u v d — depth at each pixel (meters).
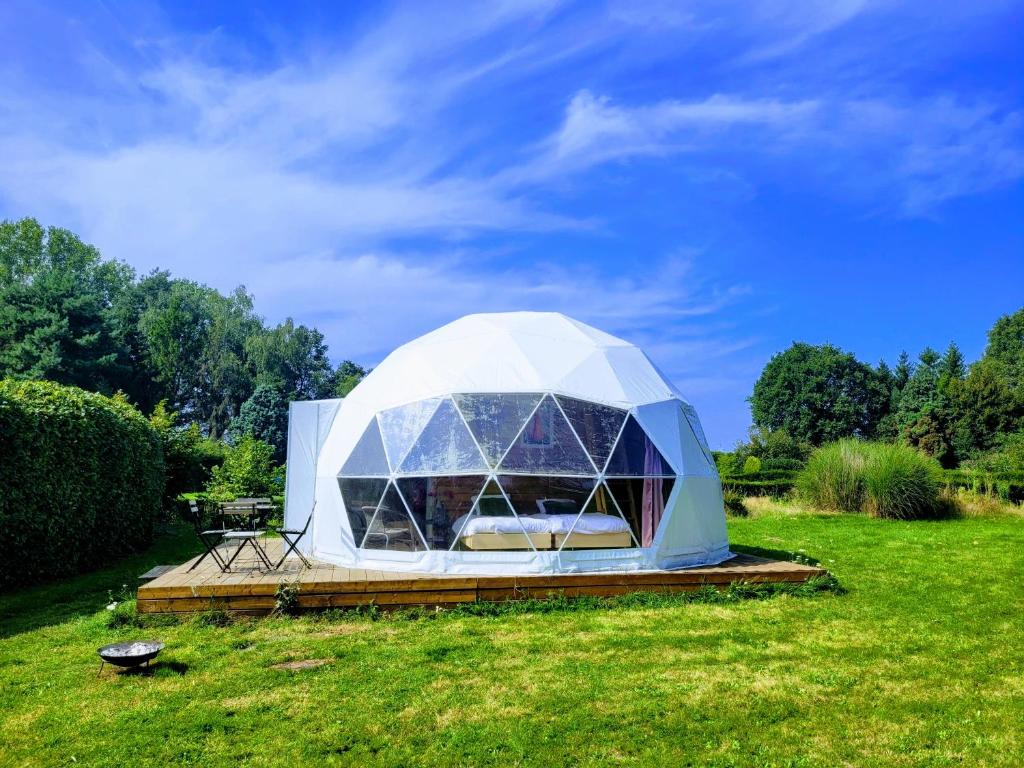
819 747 5.47
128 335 52.28
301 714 6.03
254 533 10.45
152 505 16.59
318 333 65.94
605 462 10.94
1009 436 39.22
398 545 10.85
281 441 47.97
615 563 10.77
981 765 5.21
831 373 53.53
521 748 5.39
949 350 51.62
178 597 9.14
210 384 59.00
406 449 11.00
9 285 43.00
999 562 13.84
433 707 6.18
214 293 65.56
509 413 10.96
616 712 6.08
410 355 12.66
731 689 6.68
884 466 21.61
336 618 9.22
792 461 36.78
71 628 8.84
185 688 6.65
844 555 14.78
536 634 8.55
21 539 11.01
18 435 10.93
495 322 13.16
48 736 5.61
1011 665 7.46
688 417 12.79
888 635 8.59
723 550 12.52
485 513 10.59
